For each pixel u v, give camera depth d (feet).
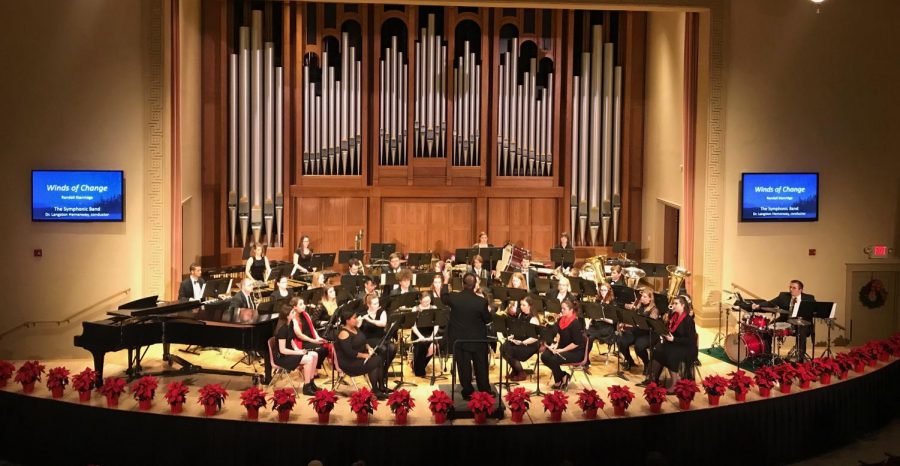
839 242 57.57
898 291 58.34
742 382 41.47
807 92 56.65
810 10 56.24
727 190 56.59
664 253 65.05
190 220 61.11
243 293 47.55
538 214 67.92
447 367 47.57
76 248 51.29
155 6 50.98
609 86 67.00
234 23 64.69
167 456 39.52
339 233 66.74
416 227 67.36
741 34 55.93
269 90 64.49
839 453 44.21
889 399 48.32
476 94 66.39
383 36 67.10
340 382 44.11
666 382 44.11
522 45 67.77
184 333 42.70
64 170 50.67
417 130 66.39
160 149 51.47
